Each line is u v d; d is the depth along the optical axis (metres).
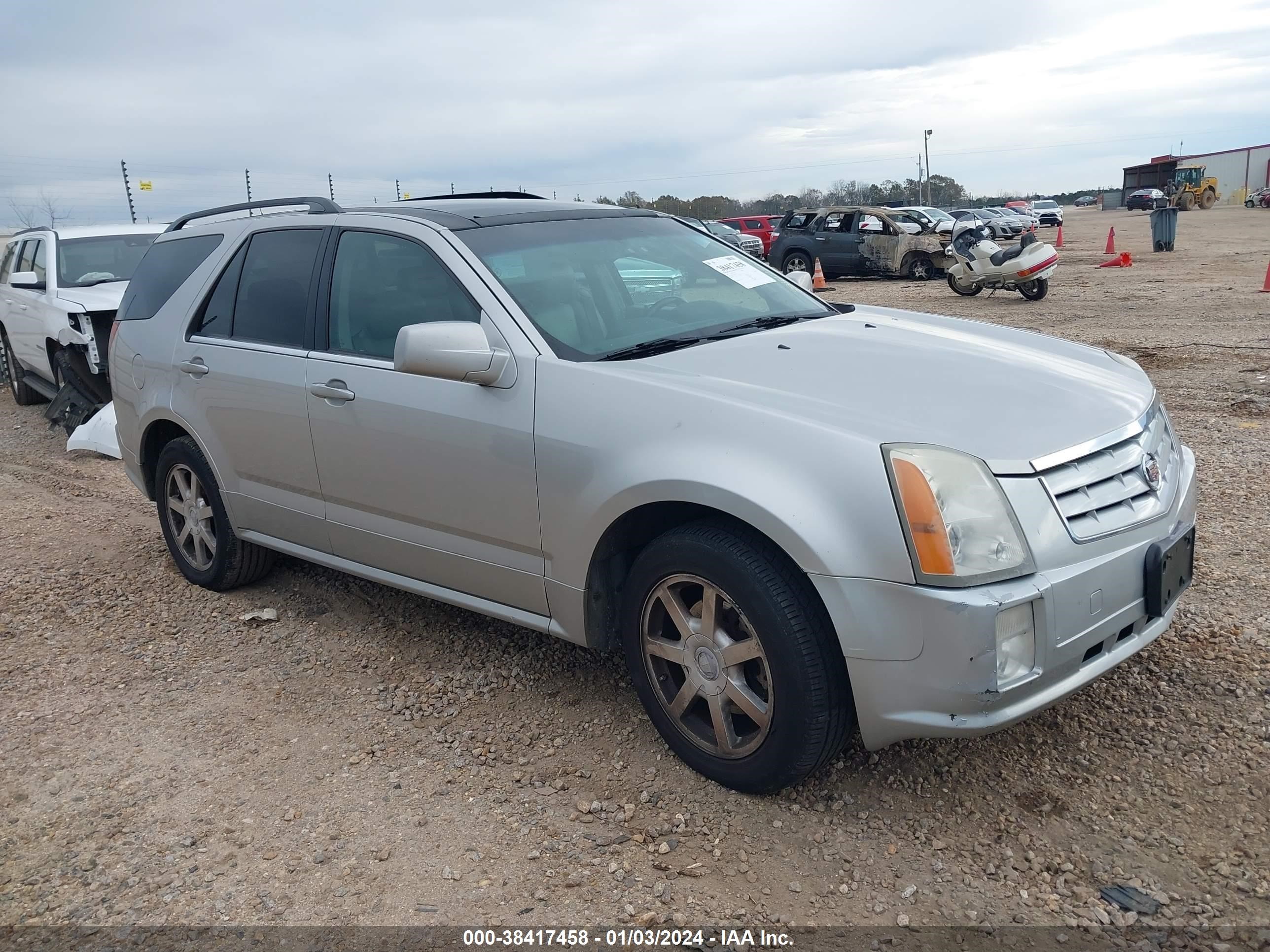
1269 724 3.22
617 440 3.07
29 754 3.51
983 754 3.20
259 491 4.42
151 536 5.96
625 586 3.27
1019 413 2.92
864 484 2.63
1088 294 16.12
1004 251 16.11
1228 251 24.16
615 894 2.67
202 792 3.25
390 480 3.76
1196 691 3.45
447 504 3.59
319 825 3.04
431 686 3.89
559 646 4.17
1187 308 13.33
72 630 4.59
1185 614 4.02
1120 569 2.78
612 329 3.62
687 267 4.16
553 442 3.22
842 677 2.77
